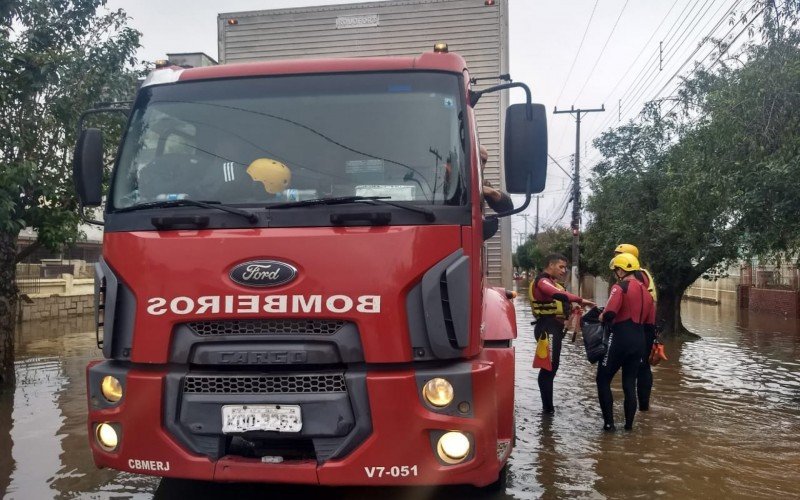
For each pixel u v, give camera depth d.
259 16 7.64
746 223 9.36
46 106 8.70
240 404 3.67
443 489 5.07
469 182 3.95
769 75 8.19
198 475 3.69
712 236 14.07
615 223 17.59
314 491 5.02
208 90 4.41
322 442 3.65
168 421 3.72
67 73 8.66
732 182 8.62
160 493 4.95
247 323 3.71
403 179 4.04
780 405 8.22
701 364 11.80
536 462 5.78
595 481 5.29
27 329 17.91
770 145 8.32
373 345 3.62
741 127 8.52
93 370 3.93
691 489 5.11
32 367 10.77
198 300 3.70
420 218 3.77
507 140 4.32
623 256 6.96
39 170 8.52
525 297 38.88
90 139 4.51
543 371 7.62
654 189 16.59
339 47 7.50
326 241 3.68
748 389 9.31
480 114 7.06
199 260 3.73
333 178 4.10
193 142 4.29
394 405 3.58
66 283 23.27
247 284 3.67
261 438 3.71
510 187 4.31
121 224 3.95
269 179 4.11
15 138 8.11
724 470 5.57
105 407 3.87
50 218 8.74
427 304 3.68
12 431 6.62
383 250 3.67
